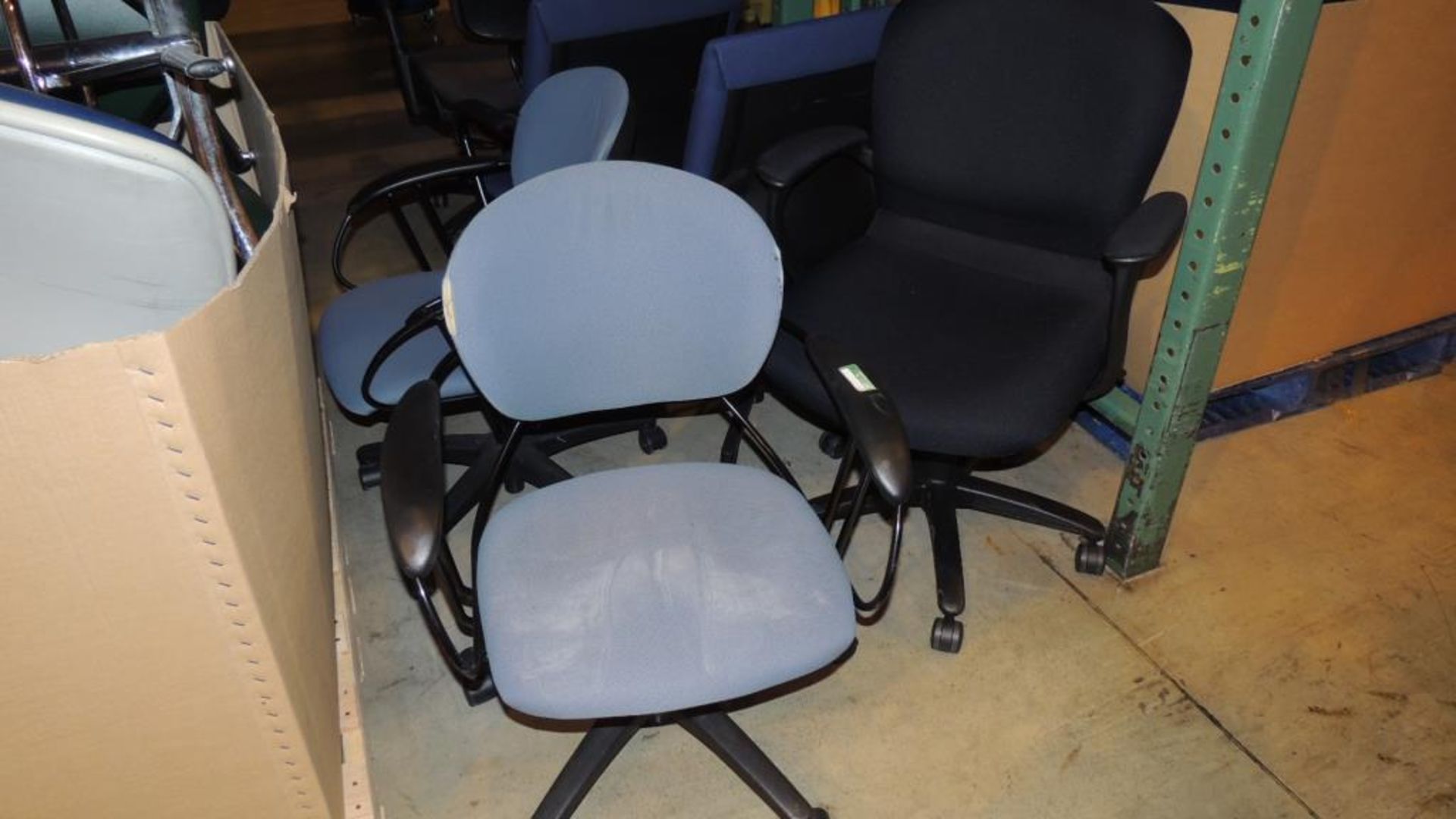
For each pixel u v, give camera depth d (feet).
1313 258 6.30
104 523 2.49
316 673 3.67
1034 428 4.57
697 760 4.85
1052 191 5.14
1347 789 4.61
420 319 4.82
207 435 2.44
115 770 3.13
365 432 7.22
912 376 4.74
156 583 2.67
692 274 4.02
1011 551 6.05
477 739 4.96
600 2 5.99
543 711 3.39
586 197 3.85
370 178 11.34
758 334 4.20
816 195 5.68
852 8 7.26
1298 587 5.72
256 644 2.94
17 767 2.98
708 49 4.88
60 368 2.16
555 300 3.94
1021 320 5.16
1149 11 4.67
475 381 4.01
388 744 4.93
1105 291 5.31
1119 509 5.65
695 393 4.46
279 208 2.92
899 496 3.52
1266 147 4.31
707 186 3.96
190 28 3.38
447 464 6.78
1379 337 7.18
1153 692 5.11
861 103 5.77
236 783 3.35
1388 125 5.87
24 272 2.29
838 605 3.69
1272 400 7.23
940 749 4.85
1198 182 4.51
